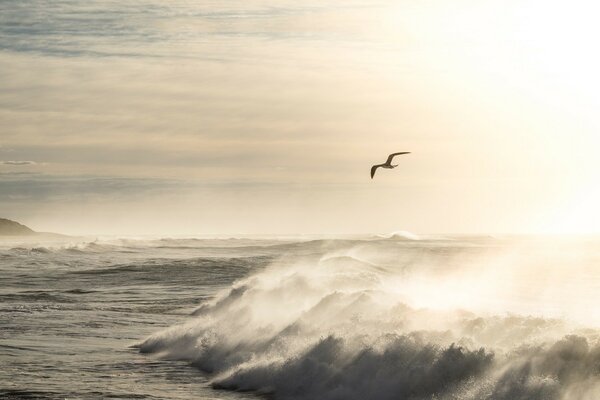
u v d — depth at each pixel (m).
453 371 51.00
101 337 91.50
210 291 147.12
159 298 135.25
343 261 183.62
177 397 60.75
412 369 52.97
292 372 61.56
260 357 69.56
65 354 80.12
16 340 88.75
